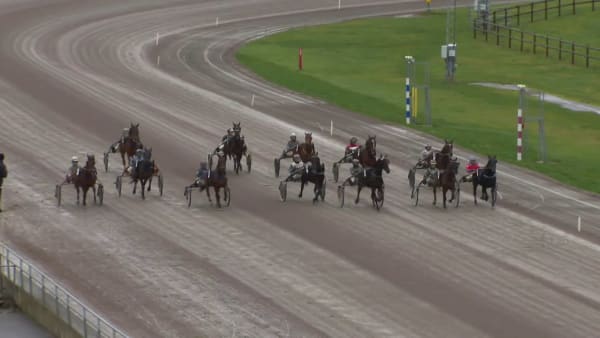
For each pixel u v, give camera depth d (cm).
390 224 4653
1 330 3781
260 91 7450
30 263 4059
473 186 5116
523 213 4884
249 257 4216
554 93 7762
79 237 4441
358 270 4091
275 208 4862
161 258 4197
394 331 3547
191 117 6631
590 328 3594
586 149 6209
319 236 4475
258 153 5847
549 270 4138
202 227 4575
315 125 6512
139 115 6644
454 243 4422
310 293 3856
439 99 7406
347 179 4909
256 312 3688
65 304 3666
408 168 5616
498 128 6625
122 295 3828
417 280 3997
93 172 4806
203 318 3634
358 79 7969
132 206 4869
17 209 4812
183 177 5362
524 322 3631
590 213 4934
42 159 5650
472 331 3553
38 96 7038
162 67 8150
